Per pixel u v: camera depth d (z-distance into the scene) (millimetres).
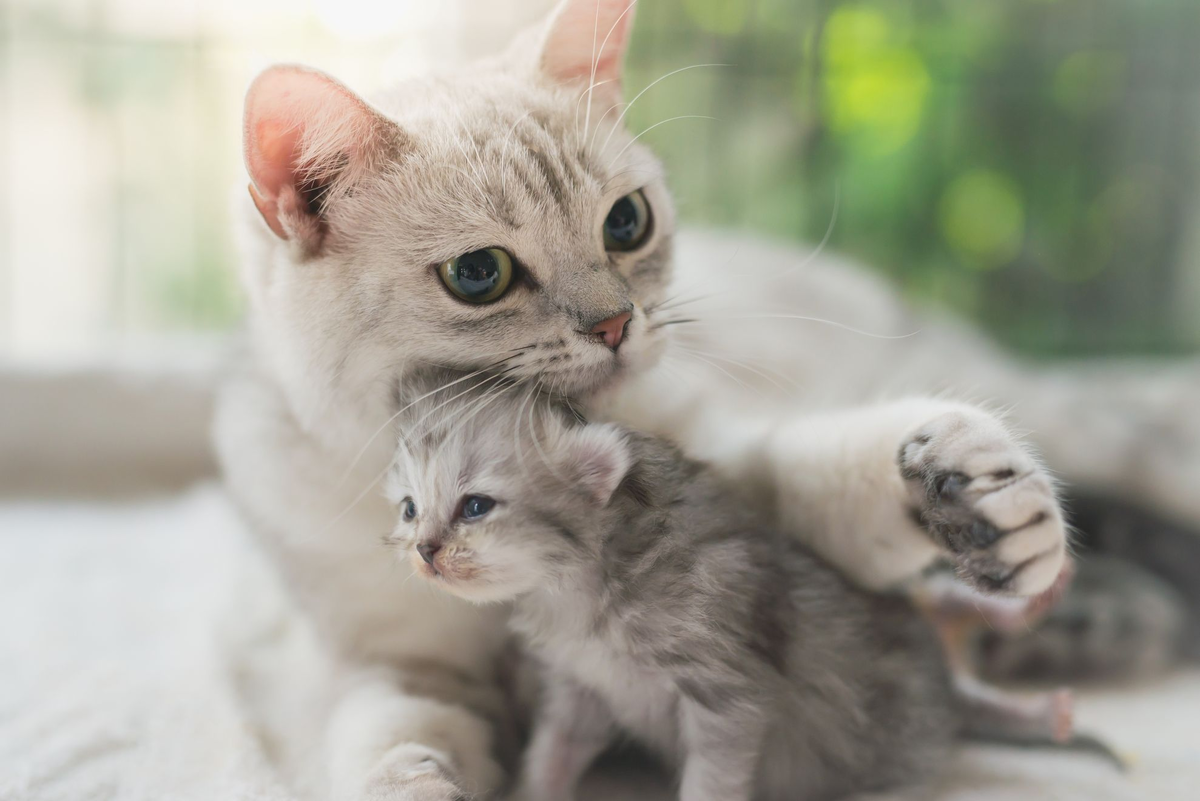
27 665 583
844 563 504
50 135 1007
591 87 527
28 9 961
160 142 1010
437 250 481
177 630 622
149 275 1043
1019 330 1079
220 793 492
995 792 491
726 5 957
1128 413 691
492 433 463
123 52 975
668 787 501
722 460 530
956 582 541
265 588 630
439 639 538
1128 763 510
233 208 535
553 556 458
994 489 449
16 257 1026
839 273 783
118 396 897
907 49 1021
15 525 776
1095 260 1086
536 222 483
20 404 881
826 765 483
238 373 559
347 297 487
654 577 459
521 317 481
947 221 1062
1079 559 632
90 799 488
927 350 758
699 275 638
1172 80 1059
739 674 456
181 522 783
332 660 548
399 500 474
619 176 507
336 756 496
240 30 948
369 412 498
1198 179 1070
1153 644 597
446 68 568
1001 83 1049
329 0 918
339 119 483
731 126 969
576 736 490
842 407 553
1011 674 590
